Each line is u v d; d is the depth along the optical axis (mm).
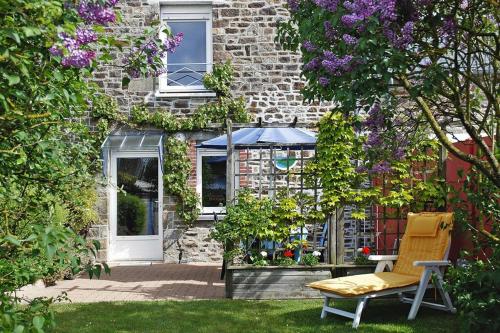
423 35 4570
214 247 12539
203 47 12953
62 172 4152
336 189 8180
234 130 10523
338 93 4047
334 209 8234
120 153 12859
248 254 8352
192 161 12555
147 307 7395
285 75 12695
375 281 6566
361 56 3971
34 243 2875
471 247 7062
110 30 12539
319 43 4551
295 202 8250
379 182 8367
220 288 9141
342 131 8117
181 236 12531
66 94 3158
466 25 4949
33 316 2830
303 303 7637
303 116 12656
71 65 3109
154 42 3854
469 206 7102
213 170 12711
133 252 12781
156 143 12344
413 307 6578
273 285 8047
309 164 8695
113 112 12406
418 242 7262
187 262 12477
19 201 3789
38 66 3066
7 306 2744
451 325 6234
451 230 6992
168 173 12500
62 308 7340
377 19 3852
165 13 12805
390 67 3953
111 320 6641
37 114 3189
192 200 12453
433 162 8250
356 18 3914
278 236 8250
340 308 7227
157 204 12875
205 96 12617
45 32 2799
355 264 8148
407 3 4227
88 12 3209
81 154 4867
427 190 8047
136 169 12906
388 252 8602
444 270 6930
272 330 6145
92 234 12453
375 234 8477
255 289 8055
